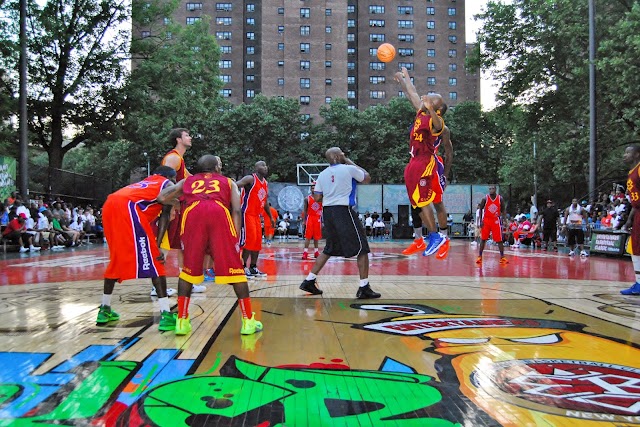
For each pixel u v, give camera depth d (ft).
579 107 77.66
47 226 51.34
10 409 8.02
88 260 38.01
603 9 71.82
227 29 254.27
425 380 9.55
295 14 238.89
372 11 263.29
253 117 145.79
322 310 16.84
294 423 7.52
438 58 264.93
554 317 15.80
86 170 189.67
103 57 72.38
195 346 12.01
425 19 265.34
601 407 8.22
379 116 156.25
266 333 13.43
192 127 137.80
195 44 81.51
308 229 39.60
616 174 91.20
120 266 13.87
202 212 13.10
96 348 11.77
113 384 9.22
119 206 13.85
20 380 9.43
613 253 44.78
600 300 19.40
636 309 17.40
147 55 77.66
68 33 70.69
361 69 262.88
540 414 7.92
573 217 47.47
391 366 10.44
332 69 241.76
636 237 20.89
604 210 56.90
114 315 14.99
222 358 10.99
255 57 258.98
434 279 26.37
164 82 76.54
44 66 71.00
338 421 7.61
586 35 69.92
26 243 48.29
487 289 22.35
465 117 154.81
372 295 19.48
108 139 77.66
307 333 13.43
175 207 15.52
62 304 17.88
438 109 17.37
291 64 238.07
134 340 12.60
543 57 79.00
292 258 41.04
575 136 78.48
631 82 55.36
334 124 153.89
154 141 81.51
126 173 150.51
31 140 79.36
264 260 38.86
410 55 263.70
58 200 60.90
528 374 9.96
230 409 8.05
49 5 69.87
